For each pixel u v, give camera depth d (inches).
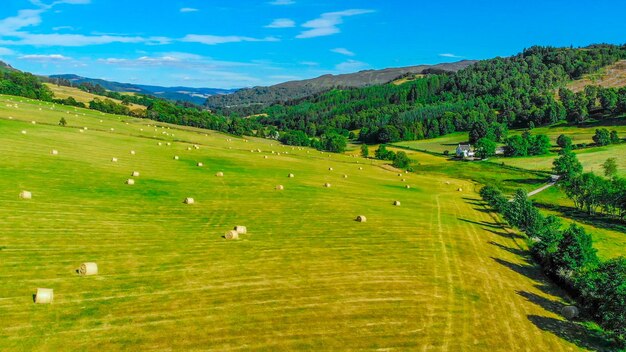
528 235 2247.8
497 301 1331.2
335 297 1197.1
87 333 902.4
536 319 1264.8
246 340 947.3
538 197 4180.6
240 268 1325.0
